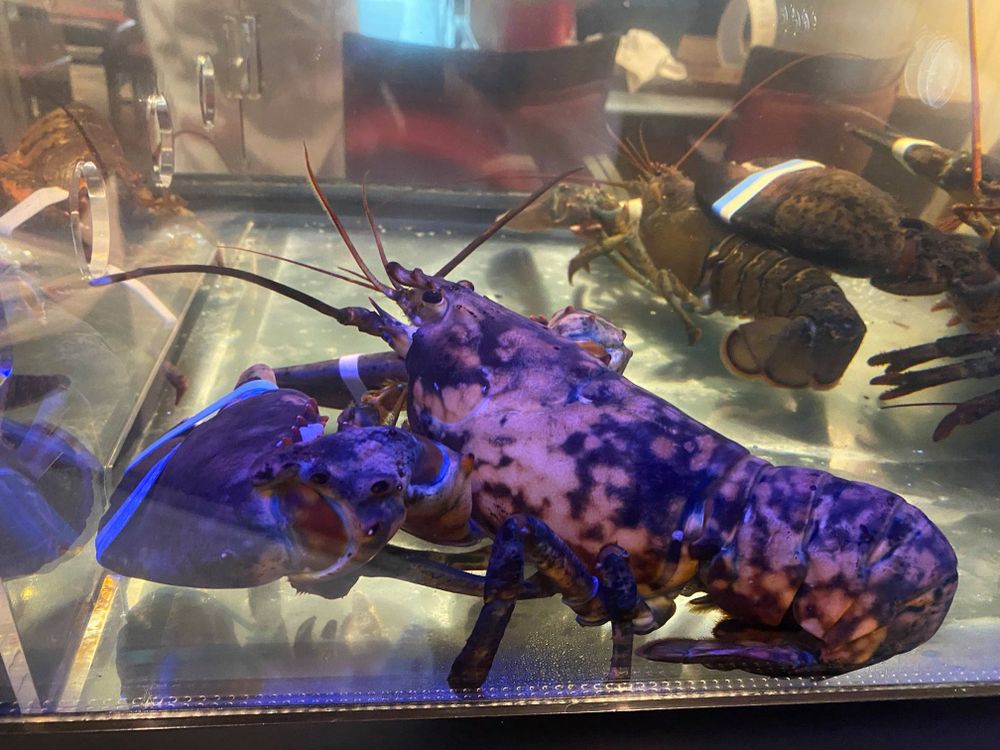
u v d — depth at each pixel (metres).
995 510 0.43
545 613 0.32
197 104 0.59
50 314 0.34
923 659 0.32
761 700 0.30
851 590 0.30
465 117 0.70
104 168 0.42
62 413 0.33
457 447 0.33
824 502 0.31
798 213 0.55
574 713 0.29
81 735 0.28
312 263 0.65
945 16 0.59
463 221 0.74
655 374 0.56
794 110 0.65
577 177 0.71
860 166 0.65
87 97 0.43
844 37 0.62
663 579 0.32
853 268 0.55
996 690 0.31
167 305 0.52
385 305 0.43
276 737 0.28
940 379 0.51
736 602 0.31
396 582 0.33
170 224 0.54
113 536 0.31
